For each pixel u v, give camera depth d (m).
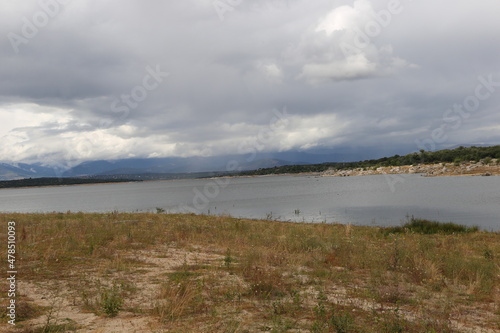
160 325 4.90
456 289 7.52
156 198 82.38
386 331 4.88
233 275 8.20
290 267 9.13
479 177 109.31
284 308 5.82
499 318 5.76
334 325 4.86
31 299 6.01
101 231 14.51
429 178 122.75
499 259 11.15
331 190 83.69
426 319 5.40
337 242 13.30
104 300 5.64
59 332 4.50
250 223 22.73
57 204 72.88
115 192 136.25
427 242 14.04
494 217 30.38
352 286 7.65
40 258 9.25
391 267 9.51
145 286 7.16
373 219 31.33
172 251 11.39
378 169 185.50
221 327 4.87
